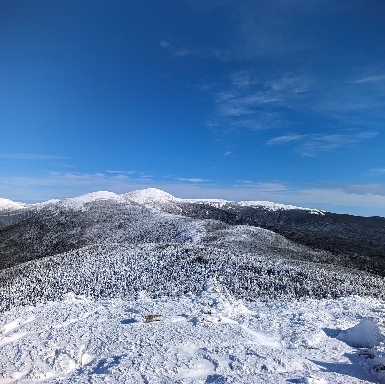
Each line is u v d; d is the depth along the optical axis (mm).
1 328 18266
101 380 11469
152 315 19000
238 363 12297
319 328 16656
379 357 12055
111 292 29578
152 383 11094
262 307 22938
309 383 9977
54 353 14430
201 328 16672
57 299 27812
